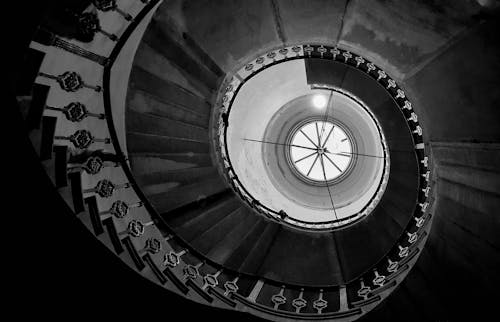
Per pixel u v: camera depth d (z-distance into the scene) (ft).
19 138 8.88
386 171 23.47
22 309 10.46
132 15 13.76
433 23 15.66
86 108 13.03
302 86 28.53
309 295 19.51
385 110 22.41
